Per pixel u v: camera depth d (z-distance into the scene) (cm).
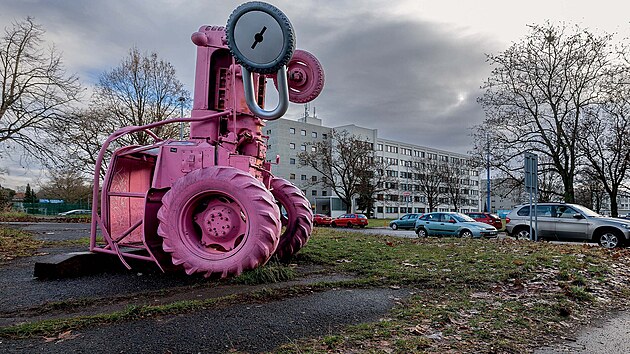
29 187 7881
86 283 558
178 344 332
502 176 3039
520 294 550
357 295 507
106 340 336
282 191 763
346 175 6738
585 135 2784
